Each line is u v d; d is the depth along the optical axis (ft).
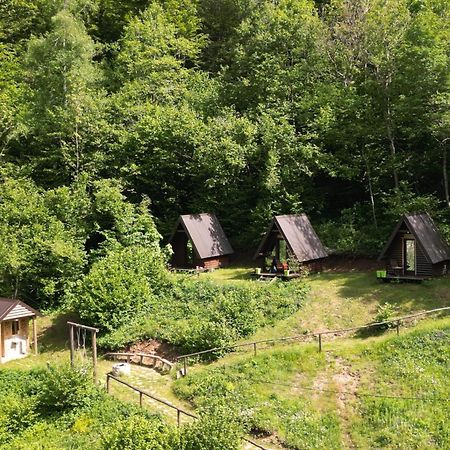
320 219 140.87
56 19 159.63
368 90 129.70
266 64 151.02
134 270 112.06
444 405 68.49
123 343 100.07
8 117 143.95
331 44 151.94
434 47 120.16
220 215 148.36
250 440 70.38
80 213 130.21
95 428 73.41
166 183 150.51
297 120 146.82
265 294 106.01
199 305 106.42
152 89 165.99
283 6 173.47
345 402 73.72
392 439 65.51
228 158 133.69
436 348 78.38
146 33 178.19
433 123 120.37
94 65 180.34
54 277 119.85
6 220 121.39
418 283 101.50
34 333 103.81
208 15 207.00
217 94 158.81
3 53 176.45
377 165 135.44
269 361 84.23
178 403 80.38
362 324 91.66
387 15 130.82
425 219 106.63
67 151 143.33
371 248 121.70
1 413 76.43
